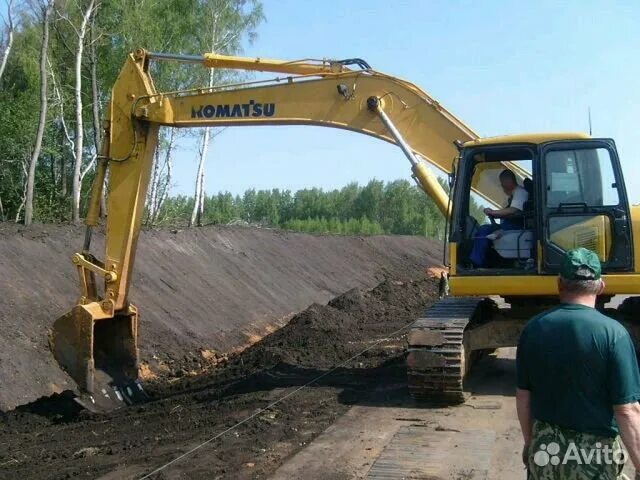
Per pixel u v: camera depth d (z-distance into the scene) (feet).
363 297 64.34
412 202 254.06
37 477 22.67
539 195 27.58
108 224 33.78
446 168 31.60
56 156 102.37
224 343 53.67
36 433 30.01
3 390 34.81
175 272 60.34
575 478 11.83
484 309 32.68
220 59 32.91
